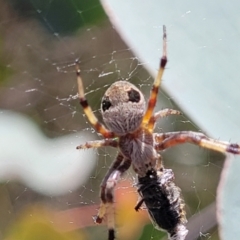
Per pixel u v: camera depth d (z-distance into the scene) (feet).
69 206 0.50
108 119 0.45
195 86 0.35
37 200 0.50
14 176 0.44
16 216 0.50
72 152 0.45
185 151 0.52
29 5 0.59
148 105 0.45
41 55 0.60
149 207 0.43
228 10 0.36
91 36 0.58
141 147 0.45
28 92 0.59
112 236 0.44
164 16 0.36
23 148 0.44
